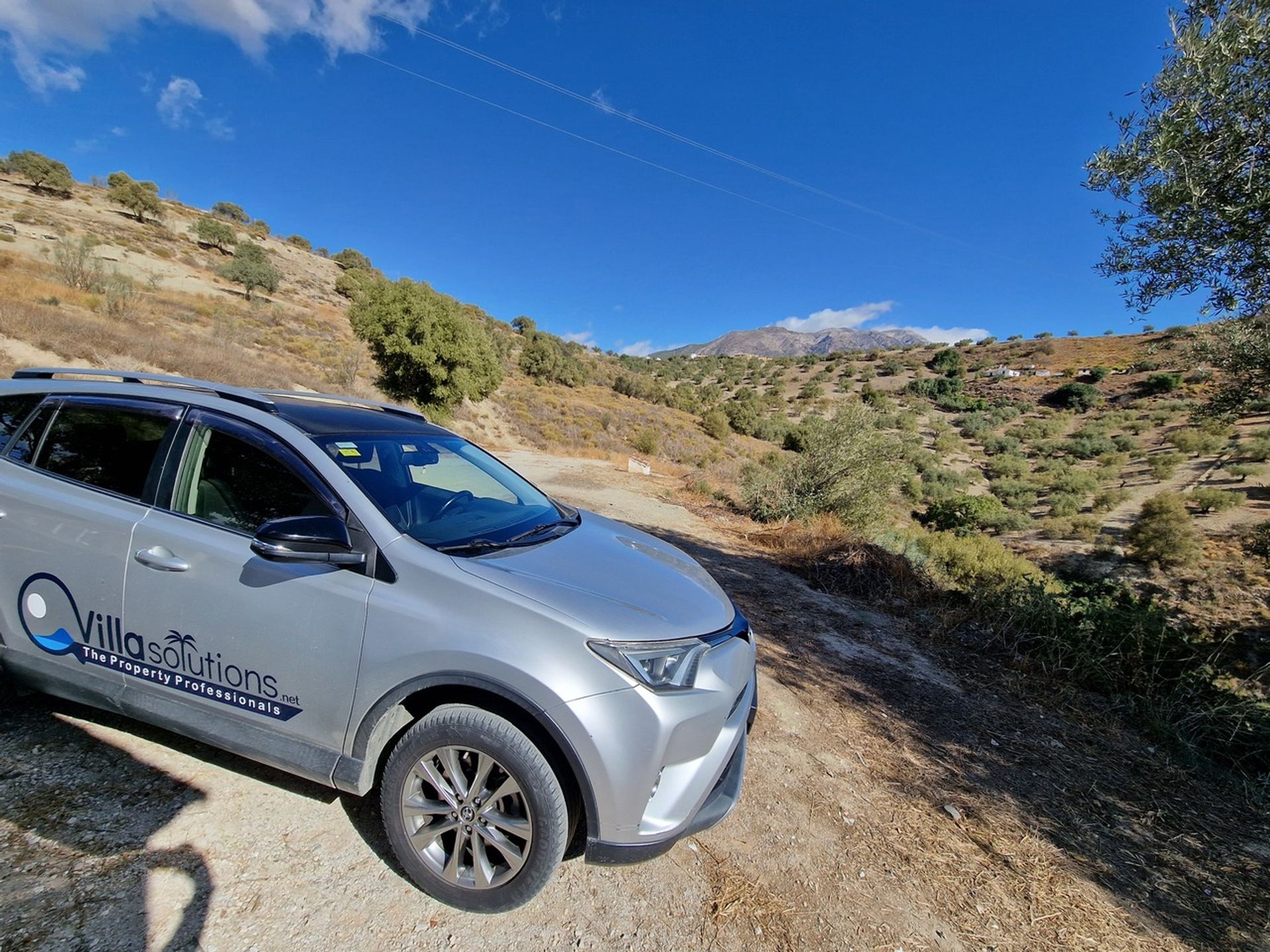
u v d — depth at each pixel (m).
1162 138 4.09
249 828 2.17
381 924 1.87
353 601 2.01
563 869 2.23
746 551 8.38
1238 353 5.27
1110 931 2.33
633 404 56.72
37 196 55.00
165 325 25.19
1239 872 2.78
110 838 2.01
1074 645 5.08
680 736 1.94
